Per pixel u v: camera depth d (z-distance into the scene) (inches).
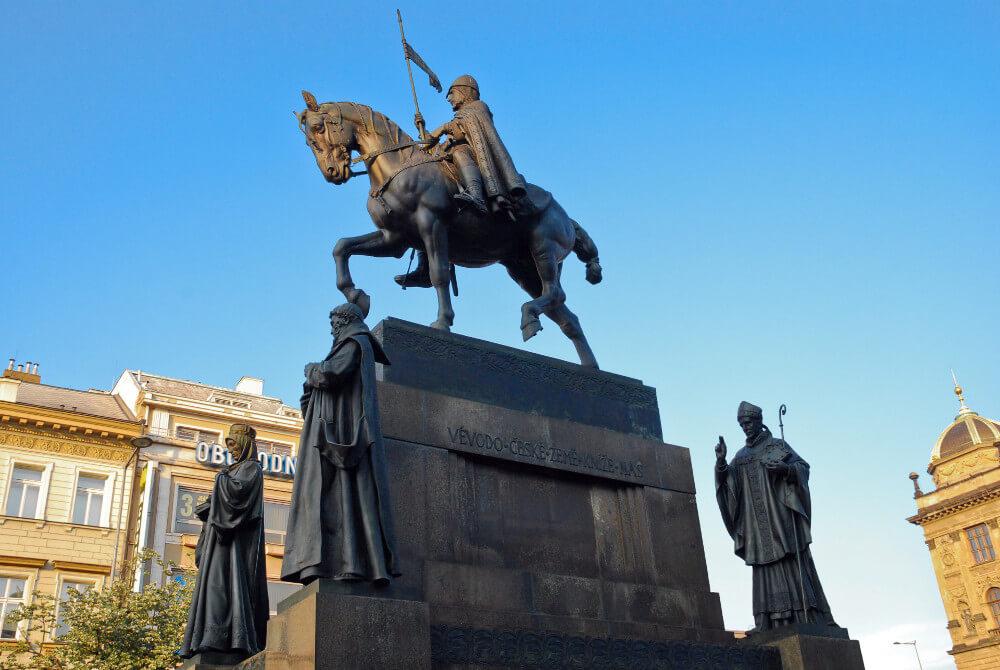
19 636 1291.8
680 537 377.4
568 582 332.2
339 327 302.2
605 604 337.7
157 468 1488.7
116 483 1460.4
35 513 1390.3
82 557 1386.6
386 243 404.5
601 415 390.3
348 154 410.3
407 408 328.2
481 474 337.1
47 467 1422.2
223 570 339.6
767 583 386.0
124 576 1386.6
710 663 336.2
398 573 271.0
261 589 345.7
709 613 363.6
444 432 332.5
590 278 461.4
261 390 1892.2
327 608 249.9
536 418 361.7
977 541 1749.5
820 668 355.3
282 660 255.1
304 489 277.0
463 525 322.0
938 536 1814.7
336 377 283.7
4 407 1407.5
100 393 1651.1
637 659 317.4
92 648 968.3
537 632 297.9
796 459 399.2
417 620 261.7
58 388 1616.6
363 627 252.2
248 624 332.2
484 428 343.9
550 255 420.2
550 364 387.2
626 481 374.0
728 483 402.3
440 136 402.6
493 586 312.0
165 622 1008.2
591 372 398.9
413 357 349.4
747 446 414.0
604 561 353.7
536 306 404.8
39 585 1341.0
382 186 397.4
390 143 407.5
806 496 395.9
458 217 400.5
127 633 979.9
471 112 402.0
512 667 286.8
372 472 277.9
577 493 361.1
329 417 282.2
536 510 345.4
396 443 319.0
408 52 425.7
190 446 1536.7
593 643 309.7
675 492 386.6
